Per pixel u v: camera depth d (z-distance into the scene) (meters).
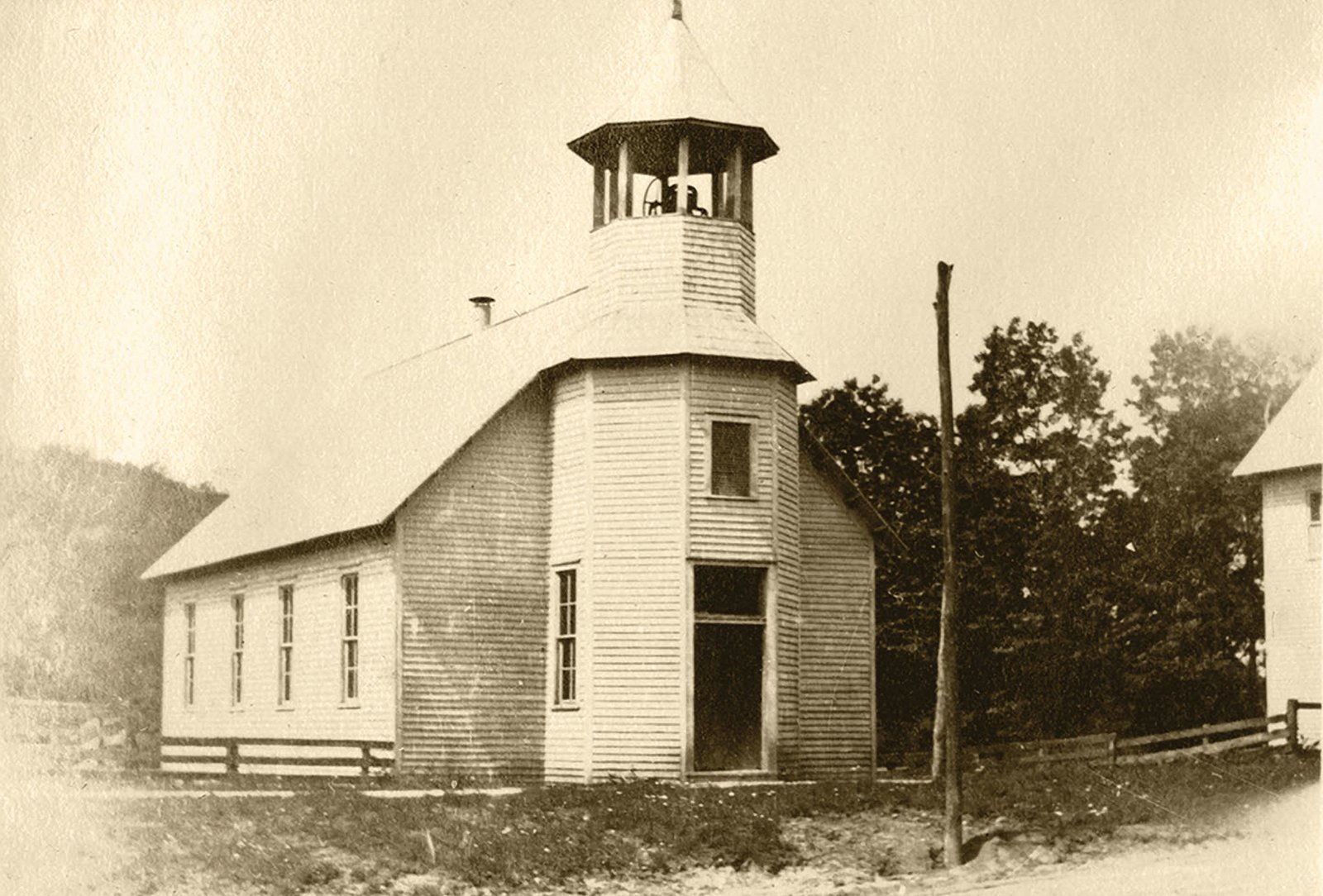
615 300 27.33
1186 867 19.17
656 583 25.92
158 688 35.38
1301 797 22.56
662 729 25.56
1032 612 36.88
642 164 29.12
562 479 27.08
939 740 29.16
